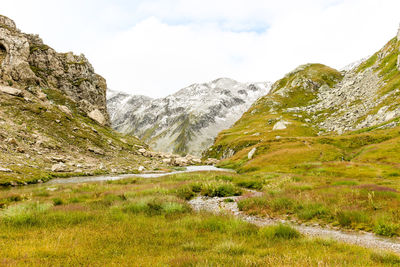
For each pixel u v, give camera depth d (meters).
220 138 188.12
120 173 62.12
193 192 26.47
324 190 20.98
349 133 95.50
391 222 12.83
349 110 133.25
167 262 6.83
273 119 181.25
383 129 78.75
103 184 34.09
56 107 95.19
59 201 19.23
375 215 14.13
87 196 22.61
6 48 96.94
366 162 49.22
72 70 148.62
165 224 12.20
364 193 18.25
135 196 20.97
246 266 6.48
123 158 86.56
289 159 64.25
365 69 173.25
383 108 94.94
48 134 68.75
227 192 25.97
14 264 5.96
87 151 75.00
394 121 78.88
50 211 14.16
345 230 13.09
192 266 6.46
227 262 6.80
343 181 27.72
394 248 10.16
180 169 87.56
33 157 50.81
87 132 89.75
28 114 72.81
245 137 149.62
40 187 30.42
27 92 88.56
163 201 17.08
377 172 36.72
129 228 11.15
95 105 154.12
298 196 19.55
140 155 108.38
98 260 6.85
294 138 91.50
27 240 8.55
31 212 12.73
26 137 58.56
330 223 14.43
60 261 6.62
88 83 152.00
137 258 7.19
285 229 11.06
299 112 190.50
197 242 9.31
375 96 118.25
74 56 160.75
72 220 12.31
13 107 71.38
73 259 6.81
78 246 8.16
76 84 143.88
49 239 8.70
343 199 17.53
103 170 60.38
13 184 32.97
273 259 7.02
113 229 10.87
